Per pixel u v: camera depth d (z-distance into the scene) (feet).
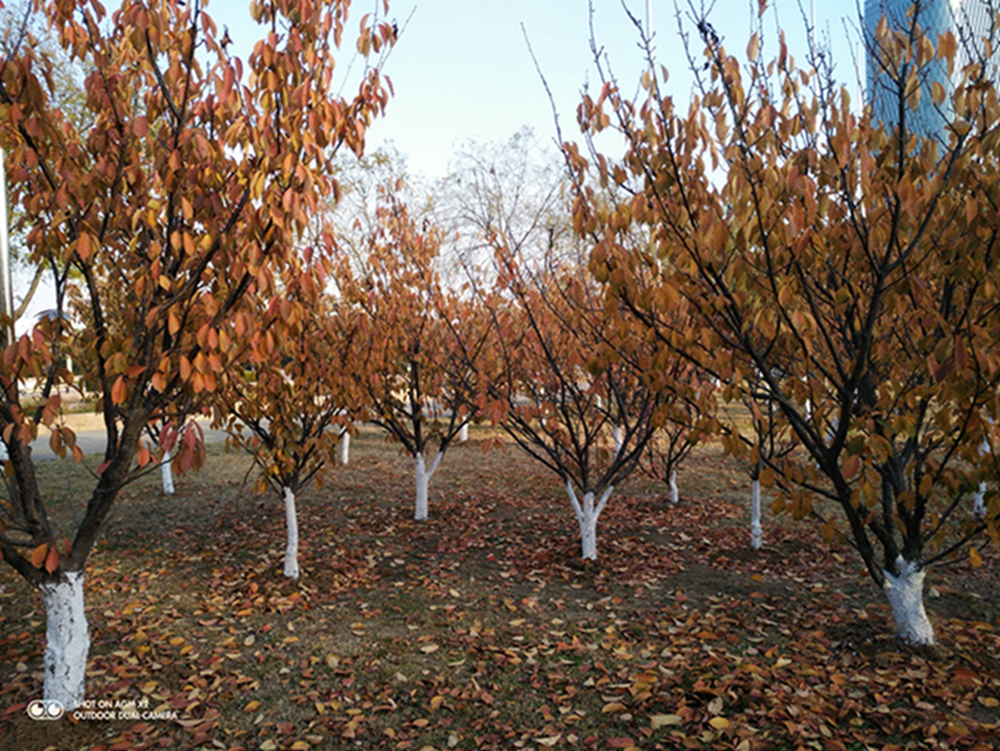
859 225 10.96
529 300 20.18
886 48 10.38
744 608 15.74
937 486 13.26
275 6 10.03
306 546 21.45
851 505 11.46
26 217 10.55
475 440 49.08
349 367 18.21
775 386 11.20
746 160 10.59
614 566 19.07
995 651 12.74
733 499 27.66
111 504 11.03
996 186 9.73
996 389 10.27
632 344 11.93
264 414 16.53
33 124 9.09
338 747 10.18
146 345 10.24
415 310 24.34
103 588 17.39
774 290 10.03
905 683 11.43
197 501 28.09
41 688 11.72
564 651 13.52
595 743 10.12
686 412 13.35
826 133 10.66
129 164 10.49
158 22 9.70
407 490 31.04
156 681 12.08
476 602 16.55
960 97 10.12
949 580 16.96
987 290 9.96
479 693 11.79
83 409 59.62
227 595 17.04
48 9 10.58
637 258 11.07
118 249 12.23
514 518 25.45
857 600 16.02
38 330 8.96
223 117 10.82
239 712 11.19
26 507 10.11
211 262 10.69
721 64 10.30
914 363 11.67
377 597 16.97
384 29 10.66
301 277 9.99
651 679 11.94
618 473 20.88
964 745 9.50
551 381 20.27
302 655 13.42
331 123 10.09
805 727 10.07
